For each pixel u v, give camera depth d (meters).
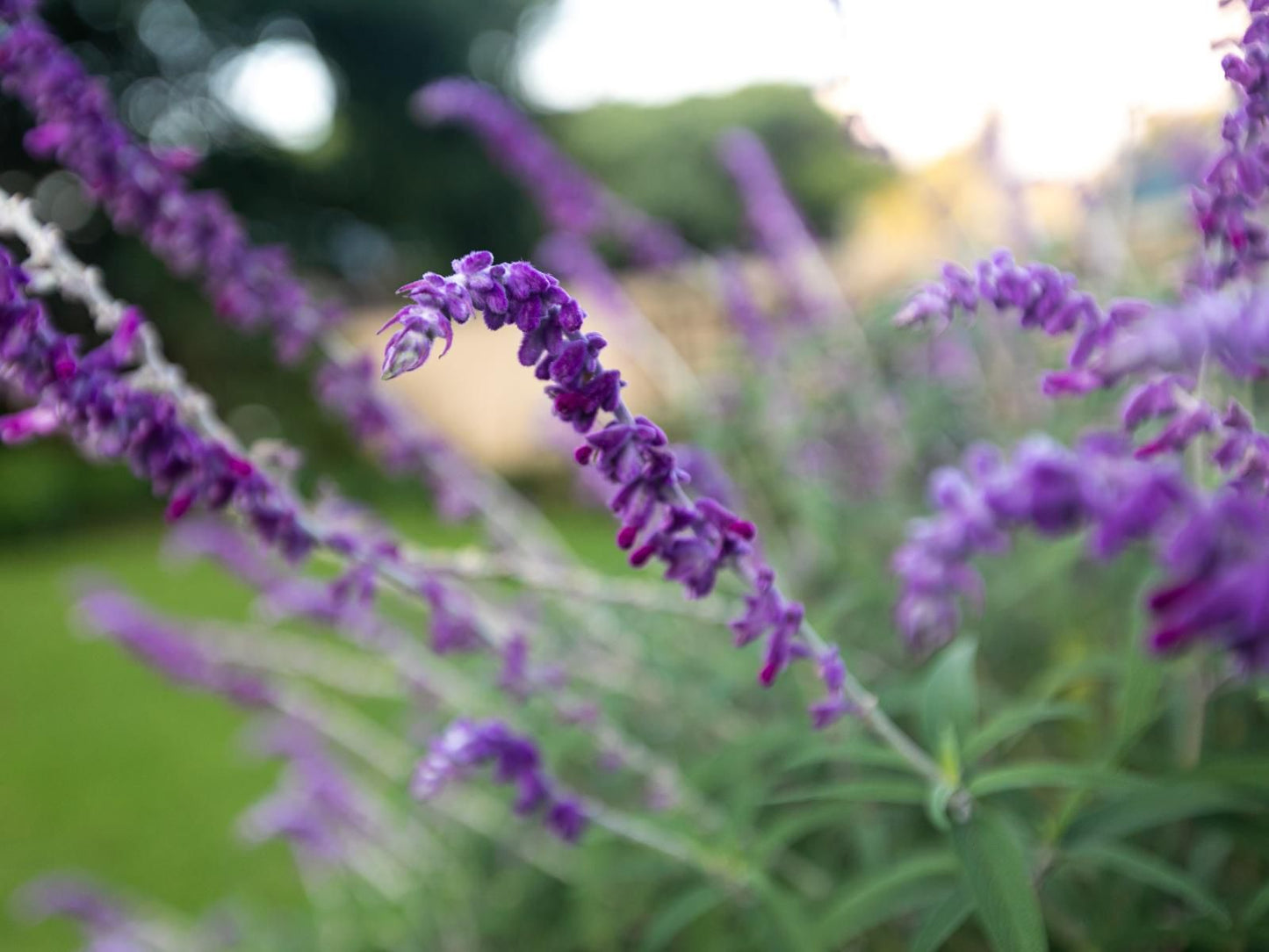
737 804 2.16
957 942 2.17
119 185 2.07
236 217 2.31
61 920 5.11
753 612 1.22
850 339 3.48
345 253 21.48
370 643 2.88
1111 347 1.11
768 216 3.86
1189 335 0.63
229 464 1.45
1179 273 2.11
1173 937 1.55
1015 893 1.27
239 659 3.48
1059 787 2.15
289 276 2.44
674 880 2.70
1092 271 3.08
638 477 1.06
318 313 2.52
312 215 21.41
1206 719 1.88
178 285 16.05
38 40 1.93
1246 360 0.66
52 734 7.83
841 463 3.51
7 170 17.09
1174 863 1.96
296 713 3.48
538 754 1.72
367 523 1.89
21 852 5.86
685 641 3.19
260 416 13.45
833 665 1.31
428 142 21.28
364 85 21.67
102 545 16.50
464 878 3.20
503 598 3.22
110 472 18.42
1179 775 1.37
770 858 2.27
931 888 1.82
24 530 17.42
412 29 21.16
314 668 3.51
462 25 21.33
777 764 2.53
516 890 3.13
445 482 2.79
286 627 5.75
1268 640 0.52
